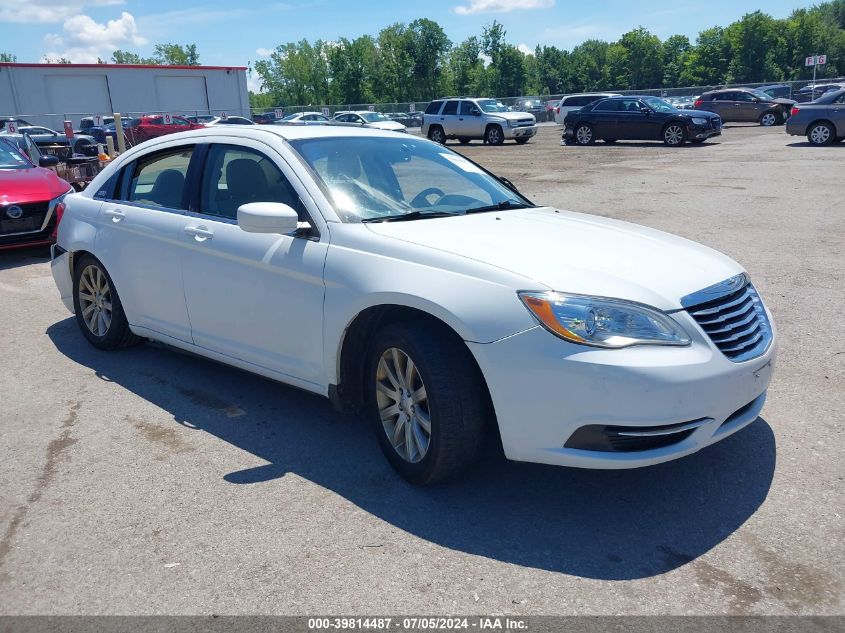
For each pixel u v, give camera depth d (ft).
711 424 10.16
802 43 336.29
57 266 18.52
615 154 70.69
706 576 9.27
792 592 8.91
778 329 18.57
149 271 15.58
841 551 9.68
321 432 13.62
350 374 12.41
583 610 8.67
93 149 64.44
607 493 11.31
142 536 10.36
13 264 28.53
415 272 11.02
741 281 11.57
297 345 12.78
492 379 10.20
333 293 11.88
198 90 159.02
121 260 16.26
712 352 10.16
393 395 11.71
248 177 14.01
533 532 10.32
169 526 10.59
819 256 26.12
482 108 91.09
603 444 9.80
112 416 14.39
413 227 12.20
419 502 11.15
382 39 295.28
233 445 13.11
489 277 10.46
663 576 9.29
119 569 9.63
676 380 9.64
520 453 10.29
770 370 11.21
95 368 17.06
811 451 12.41
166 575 9.48
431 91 299.38
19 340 19.19
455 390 10.56
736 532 10.21
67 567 9.70
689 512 10.73
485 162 67.10
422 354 10.69
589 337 9.72
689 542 10.01
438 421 10.62
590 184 48.37
